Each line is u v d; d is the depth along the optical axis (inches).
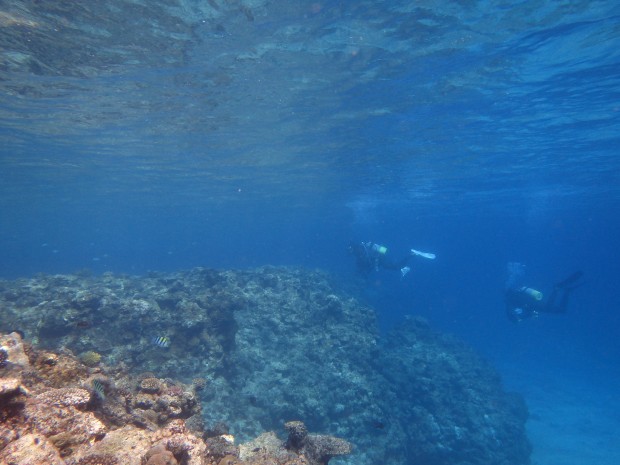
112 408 198.2
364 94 629.3
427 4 399.2
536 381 1301.7
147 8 398.9
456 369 798.5
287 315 689.6
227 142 912.3
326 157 1057.5
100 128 796.0
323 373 576.7
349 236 6742.1
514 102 650.2
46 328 422.6
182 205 2281.0
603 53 490.3
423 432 617.0
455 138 858.8
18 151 977.5
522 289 828.6
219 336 510.6
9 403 123.6
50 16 412.2
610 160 1030.4
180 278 633.6
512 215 2694.4
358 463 481.4
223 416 438.9
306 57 508.7
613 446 789.2
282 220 3794.3
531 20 426.6
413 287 3312.0
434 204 2075.5
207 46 477.1
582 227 3782.0
